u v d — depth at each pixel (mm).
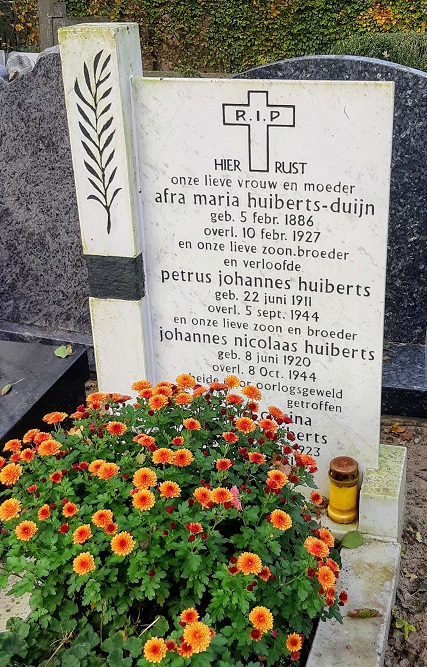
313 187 1433
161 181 1525
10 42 5855
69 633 1099
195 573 1063
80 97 1460
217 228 1528
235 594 1032
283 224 1480
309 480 1269
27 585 1062
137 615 1153
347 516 1531
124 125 1462
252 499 1174
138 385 1357
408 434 2021
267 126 1414
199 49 5504
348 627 1294
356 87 1333
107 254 1572
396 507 1471
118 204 1521
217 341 1630
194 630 968
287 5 5164
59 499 1156
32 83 2184
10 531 1157
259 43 5352
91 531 1101
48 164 2266
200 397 1319
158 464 1220
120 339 1648
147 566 1078
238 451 1253
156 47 5590
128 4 5496
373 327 1496
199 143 1471
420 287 2182
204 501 1088
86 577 1057
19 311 2512
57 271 2402
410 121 2014
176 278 1601
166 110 1464
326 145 1394
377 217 1416
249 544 1119
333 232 1453
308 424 1623
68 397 1874
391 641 1367
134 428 1349
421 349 2232
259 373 1624
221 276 1566
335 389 1574
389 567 1431
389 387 2045
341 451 1614
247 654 1064
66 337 2418
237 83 1398
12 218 2381
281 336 1573
